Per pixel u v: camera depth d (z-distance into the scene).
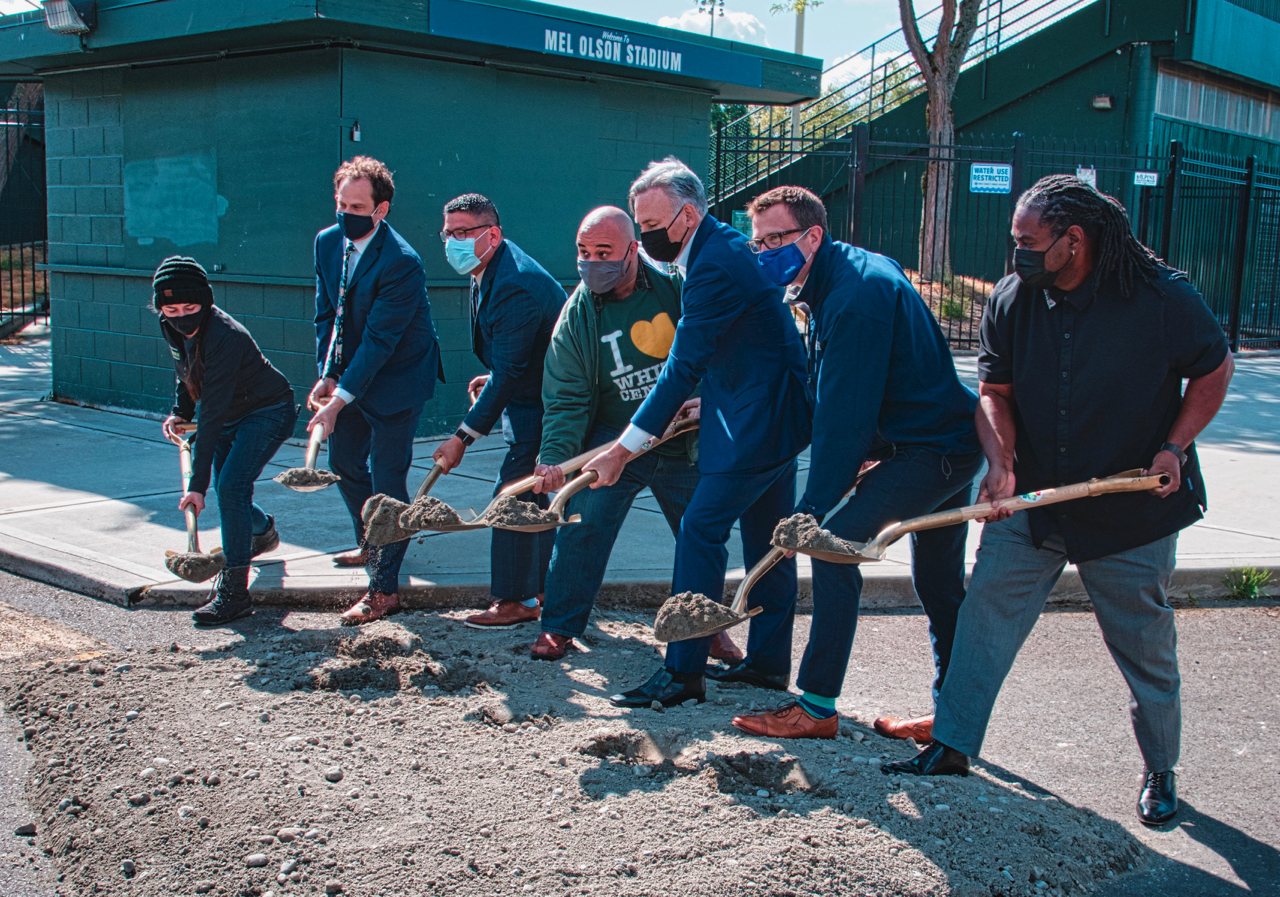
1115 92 19.19
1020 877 2.79
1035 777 3.56
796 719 3.50
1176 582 5.49
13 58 9.36
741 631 4.90
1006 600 3.26
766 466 3.76
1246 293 19.59
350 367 4.62
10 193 19.95
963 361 13.84
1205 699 4.27
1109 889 2.91
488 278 4.51
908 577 5.32
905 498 3.38
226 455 4.95
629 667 4.25
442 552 5.62
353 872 2.70
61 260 10.33
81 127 9.89
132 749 3.35
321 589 4.99
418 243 8.62
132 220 9.61
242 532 4.74
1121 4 18.81
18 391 11.21
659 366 4.20
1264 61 21.58
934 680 3.73
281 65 8.33
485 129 8.90
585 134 9.61
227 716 3.62
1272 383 13.08
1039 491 3.12
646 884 2.66
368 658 4.14
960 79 20.72
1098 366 3.07
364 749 3.39
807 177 21.23
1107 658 4.68
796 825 2.94
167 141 9.19
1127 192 19.03
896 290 3.35
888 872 2.74
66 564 5.29
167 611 4.94
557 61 9.01
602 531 4.25
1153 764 3.31
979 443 3.47
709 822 2.95
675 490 4.33
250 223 8.70
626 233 4.01
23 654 4.34
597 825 2.93
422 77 8.45
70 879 2.79
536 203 9.35
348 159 8.12
